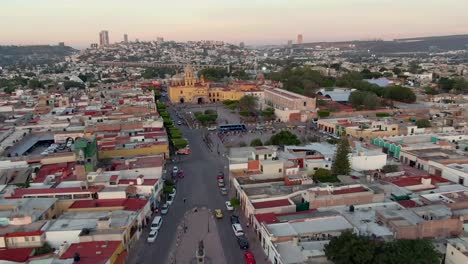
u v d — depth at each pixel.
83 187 96.69
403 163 134.38
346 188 95.19
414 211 81.69
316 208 89.12
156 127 165.00
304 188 96.69
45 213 86.06
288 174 111.38
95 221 81.94
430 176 111.81
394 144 142.38
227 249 82.25
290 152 129.62
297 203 92.19
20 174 110.19
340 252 64.75
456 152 132.12
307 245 73.31
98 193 94.06
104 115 182.88
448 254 67.62
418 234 74.25
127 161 118.81
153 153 139.00
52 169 115.12
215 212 98.44
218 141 174.00
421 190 100.25
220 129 195.25
